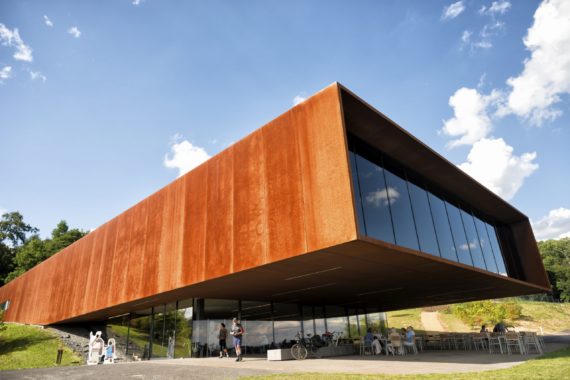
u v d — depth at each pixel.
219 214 12.30
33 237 63.31
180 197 14.55
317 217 9.20
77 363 19.64
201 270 12.49
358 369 9.16
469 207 18.62
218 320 16.48
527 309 43.41
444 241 14.70
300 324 19.70
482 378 6.79
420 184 14.55
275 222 10.27
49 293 25.97
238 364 11.34
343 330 22.62
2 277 51.81
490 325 34.97
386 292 18.03
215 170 13.02
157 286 14.59
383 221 11.34
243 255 10.99
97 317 23.20
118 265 17.89
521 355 12.31
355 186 10.71
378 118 10.73
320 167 9.45
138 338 20.14
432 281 15.39
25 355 19.48
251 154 11.66
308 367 9.92
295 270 11.37
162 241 14.96
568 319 39.97
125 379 9.27
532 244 21.78
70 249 24.42
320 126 9.74
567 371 7.32
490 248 19.44
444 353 15.00
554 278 56.31
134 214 17.58
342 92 9.74
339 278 13.35
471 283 16.91
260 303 18.17
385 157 12.92
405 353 15.87
